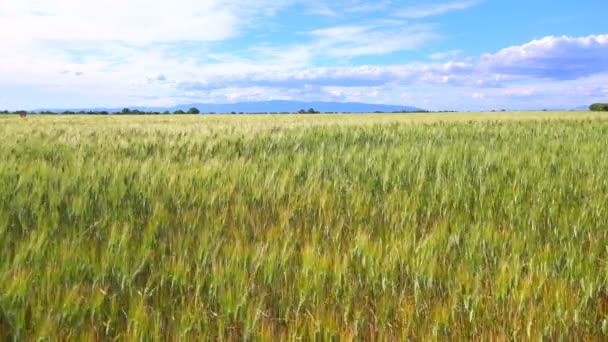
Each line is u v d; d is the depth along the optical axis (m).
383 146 7.86
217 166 5.47
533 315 2.08
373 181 5.03
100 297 2.20
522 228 3.56
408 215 3.78
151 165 5.62
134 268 2.58
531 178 5.34
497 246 3.06
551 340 2.02
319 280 2.41
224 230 3.34
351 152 6.85
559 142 8.80
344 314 2.14
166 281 2.50
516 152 7.30
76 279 2.43
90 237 3.19
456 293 2.29
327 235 3.32
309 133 10.44
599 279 2.57
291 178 4.95
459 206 4.23
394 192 4.50
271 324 2.04
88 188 4.32
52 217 3.47
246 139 8.88
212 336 1.98
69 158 6.34
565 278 2.55
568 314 2.16
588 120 19.94
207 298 2.34
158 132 10.54
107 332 2.06
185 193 4.32
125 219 3.58
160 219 3.52
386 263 2.61
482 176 5.46
